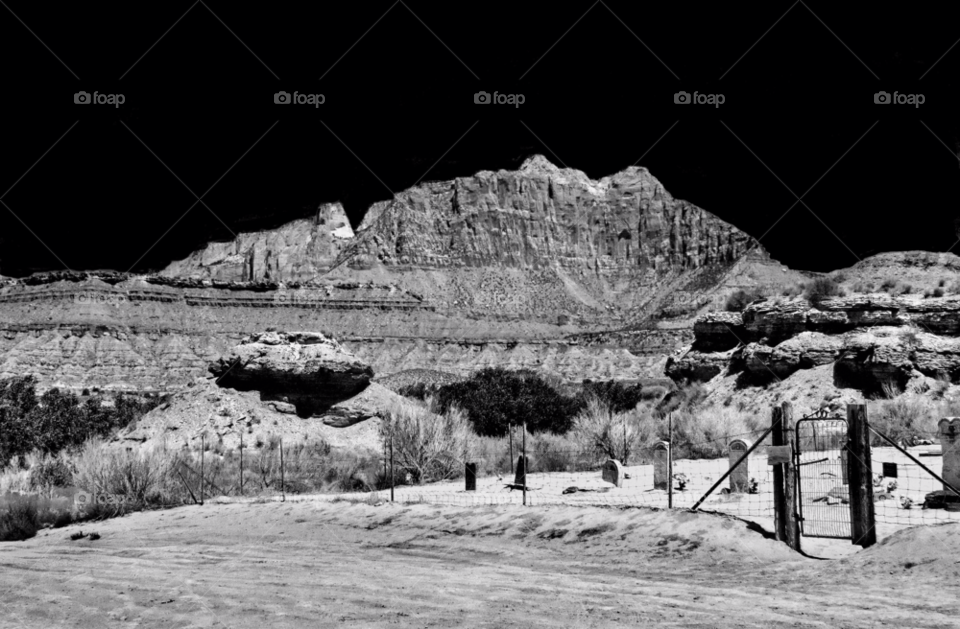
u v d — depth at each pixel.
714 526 14.42
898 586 11.26
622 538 14.77
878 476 18.23
